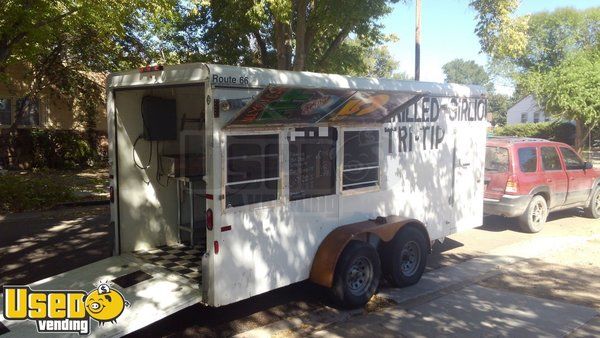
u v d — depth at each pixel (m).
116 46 14.84
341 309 5.18
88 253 7.11
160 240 5.71
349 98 4.73
